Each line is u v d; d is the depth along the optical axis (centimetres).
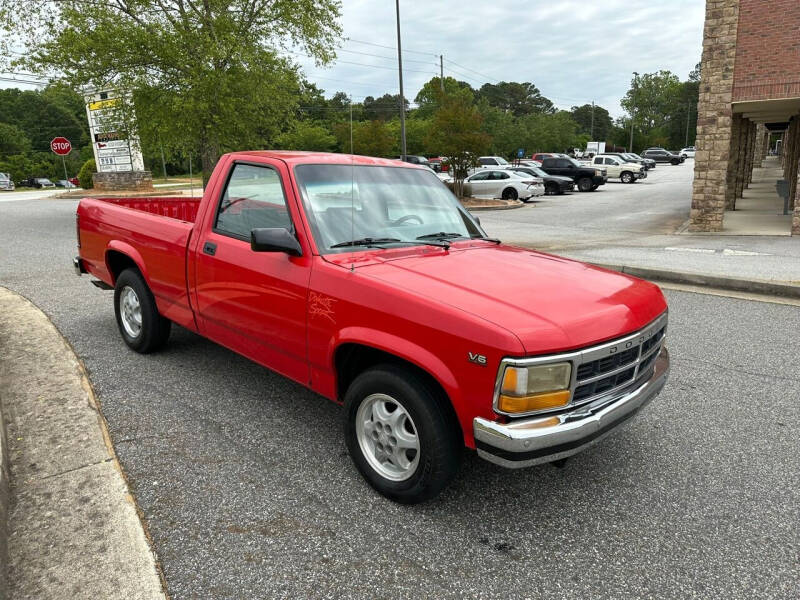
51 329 583
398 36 2759
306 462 346
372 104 8831
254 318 371
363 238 356
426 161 4497
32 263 974
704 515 305
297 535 280
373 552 270
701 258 1024
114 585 242
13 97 11088
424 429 282
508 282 304
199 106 1555
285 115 1853
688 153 7888
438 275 310
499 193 2605
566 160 3262
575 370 262
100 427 378
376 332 293
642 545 280
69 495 303
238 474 332
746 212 1892
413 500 298
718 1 1345
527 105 15438
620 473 346
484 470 348
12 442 357
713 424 409
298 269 336
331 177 373
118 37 1516
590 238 1382
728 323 650
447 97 2633
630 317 291
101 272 556
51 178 10212
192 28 1602
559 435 256
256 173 383
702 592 249
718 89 1393
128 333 529
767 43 1315
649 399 314
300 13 1742
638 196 2802
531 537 284
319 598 241
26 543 267
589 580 256
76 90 1631
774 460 361
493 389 254
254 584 248
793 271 884
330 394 335
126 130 1712
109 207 538
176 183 4103
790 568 265
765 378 491
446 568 261
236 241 389
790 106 1494
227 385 458
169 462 343
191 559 262
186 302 440
